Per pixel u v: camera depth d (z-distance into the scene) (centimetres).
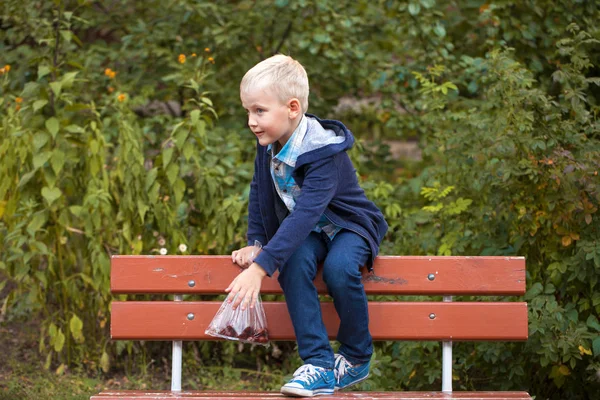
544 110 461
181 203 527
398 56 714
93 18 694
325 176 332
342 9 683
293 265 343
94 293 520
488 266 370
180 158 523
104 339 525
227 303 358
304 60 698
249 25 687
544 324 427
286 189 346
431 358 468
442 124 554
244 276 317
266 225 356
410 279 368
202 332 364
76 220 511
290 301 343
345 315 346
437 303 370
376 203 576
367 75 695
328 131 346
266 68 330
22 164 495
